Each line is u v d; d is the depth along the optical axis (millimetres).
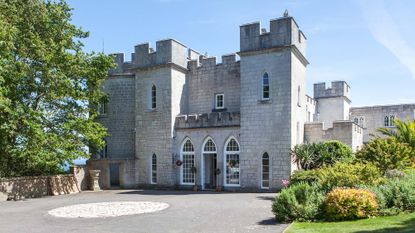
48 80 23828
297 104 25812
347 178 14227
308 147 22672
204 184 27672
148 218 14180
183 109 29891
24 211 16984
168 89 28594
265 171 25016
